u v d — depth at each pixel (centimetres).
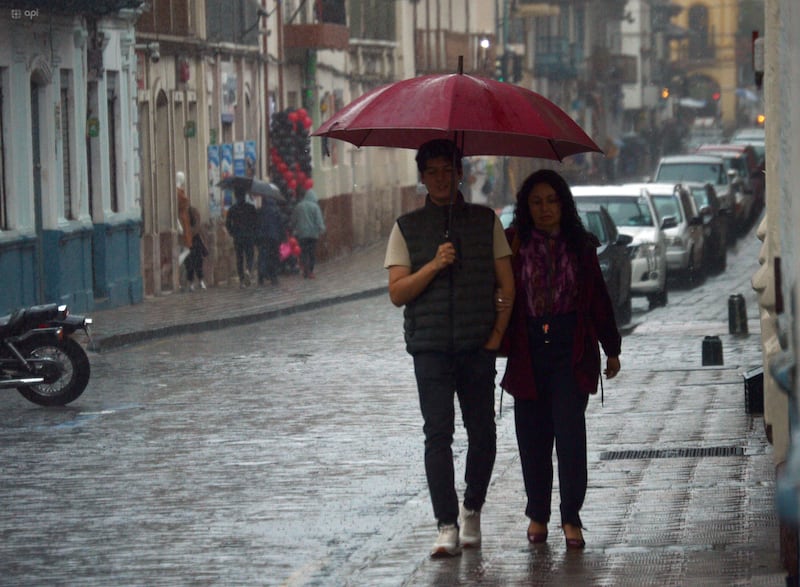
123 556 1419
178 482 1792
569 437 1298
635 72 16200
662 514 1427
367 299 5012
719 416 2098
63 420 2330
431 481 1300
